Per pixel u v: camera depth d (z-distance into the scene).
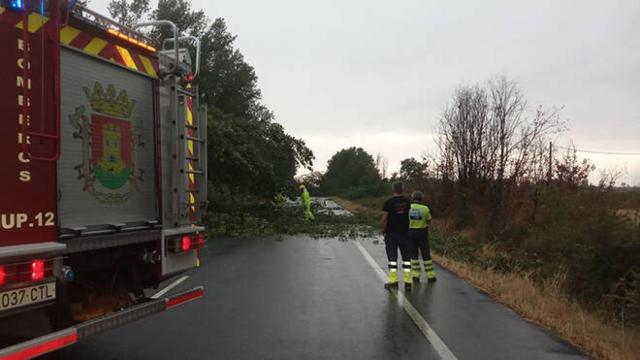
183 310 8.63
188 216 6.79
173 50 6.92
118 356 6.32
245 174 24.25
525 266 13.58
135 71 6.04
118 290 6.29
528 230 17.05
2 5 4.09
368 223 26.59
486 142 21.88
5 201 4.13
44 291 4.35
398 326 7.68
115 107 5.75
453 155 24.75
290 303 9.17
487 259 14.60
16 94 4.20
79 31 5.25
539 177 19.19
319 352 6.50
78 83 5.25
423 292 10.20
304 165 25.98
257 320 8.02
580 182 17.97
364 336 7.17
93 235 5.33
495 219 18.89
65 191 5.03
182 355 6.38
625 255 11.19
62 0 4.55
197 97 7.03
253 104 53.47
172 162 6.59
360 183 88.06
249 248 17.30
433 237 19.38
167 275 6.40
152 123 6.36
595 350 6.52
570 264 12.01
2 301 3.99
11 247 4.17
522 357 6.28
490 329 7.50
